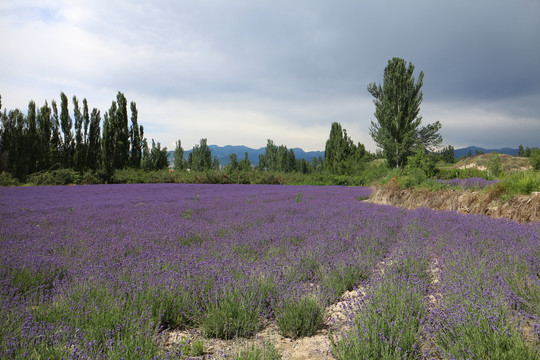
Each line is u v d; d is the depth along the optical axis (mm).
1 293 3018
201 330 2922
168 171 39344
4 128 36750
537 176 9148
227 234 6430
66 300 3043
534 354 2070
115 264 4246
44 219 8242
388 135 34219
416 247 5012
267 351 2326
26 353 2080
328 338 2756
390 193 13867
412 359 2234
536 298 2965
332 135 54375
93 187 25578
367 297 3055
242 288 3256
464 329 2371
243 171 39219
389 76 34188
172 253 4738
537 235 5316
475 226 6633
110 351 2098
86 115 40844
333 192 20047
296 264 4316
